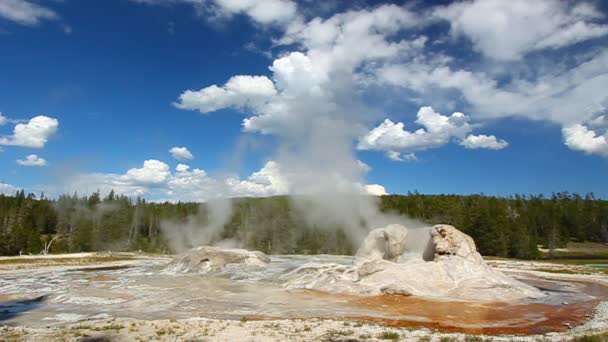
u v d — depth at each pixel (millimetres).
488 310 20047
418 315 18609
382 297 23047
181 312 19062
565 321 17875
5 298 23016
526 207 107438
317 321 16672
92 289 26047
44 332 14703
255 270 35875
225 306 20469
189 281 30031
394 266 26484
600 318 18516
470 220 73188
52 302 21828
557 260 65062
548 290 27328
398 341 13383
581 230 97188
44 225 87938
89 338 13695
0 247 59688
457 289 24375
